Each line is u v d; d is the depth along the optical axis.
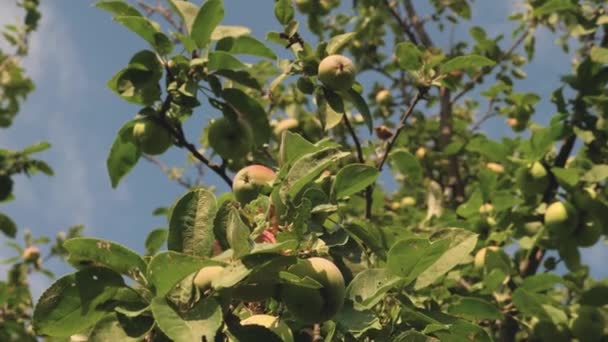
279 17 4.13
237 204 2.56
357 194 5.85
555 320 4.86
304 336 2.81
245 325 2.39
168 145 4.02
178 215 2.42
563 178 5.43
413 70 4.66
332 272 2.47
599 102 5.57
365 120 3.89
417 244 2.65
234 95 3.97
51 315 2.28
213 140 4.02
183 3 4.07
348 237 2.96
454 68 4.51
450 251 2.85
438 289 4.91
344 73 3.82
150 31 3.82
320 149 2.76
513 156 6.13
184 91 3.85
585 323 5.07
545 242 5.62
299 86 3.99
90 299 2.30
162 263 2.17
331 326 2.83
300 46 4.11
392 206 8.10
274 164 4.80
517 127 7.50
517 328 5.38
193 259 2.16
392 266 2.71
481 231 5.73
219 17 3.87
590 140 5.52
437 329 2.79
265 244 2.18
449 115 8.72
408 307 2.79
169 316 2.11
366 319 2.60
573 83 5.83
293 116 6.49
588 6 6.75
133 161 4.09
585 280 6.12
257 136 4.08
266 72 5.61
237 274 2.15
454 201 7.99
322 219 2.78
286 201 2.55
